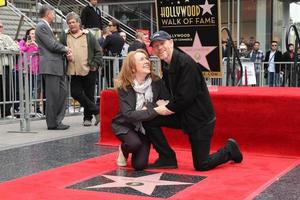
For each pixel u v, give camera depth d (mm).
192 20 7043
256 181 4992
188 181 5004
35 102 9273
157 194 4535
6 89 8945
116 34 11977
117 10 22250
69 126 8828
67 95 9172
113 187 4801
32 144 7180
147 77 5609
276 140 6156
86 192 4633
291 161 5914
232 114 6336
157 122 5496
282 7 21516
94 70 8758
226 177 5156
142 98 5496
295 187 4781
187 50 7152
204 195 4492
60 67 8438
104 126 7180
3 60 8750
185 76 5180
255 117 6230
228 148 5641
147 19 21562
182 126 5422
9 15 16547
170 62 5246
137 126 5496
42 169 5602
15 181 5059
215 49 6980
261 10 21188
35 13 18250
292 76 12320
